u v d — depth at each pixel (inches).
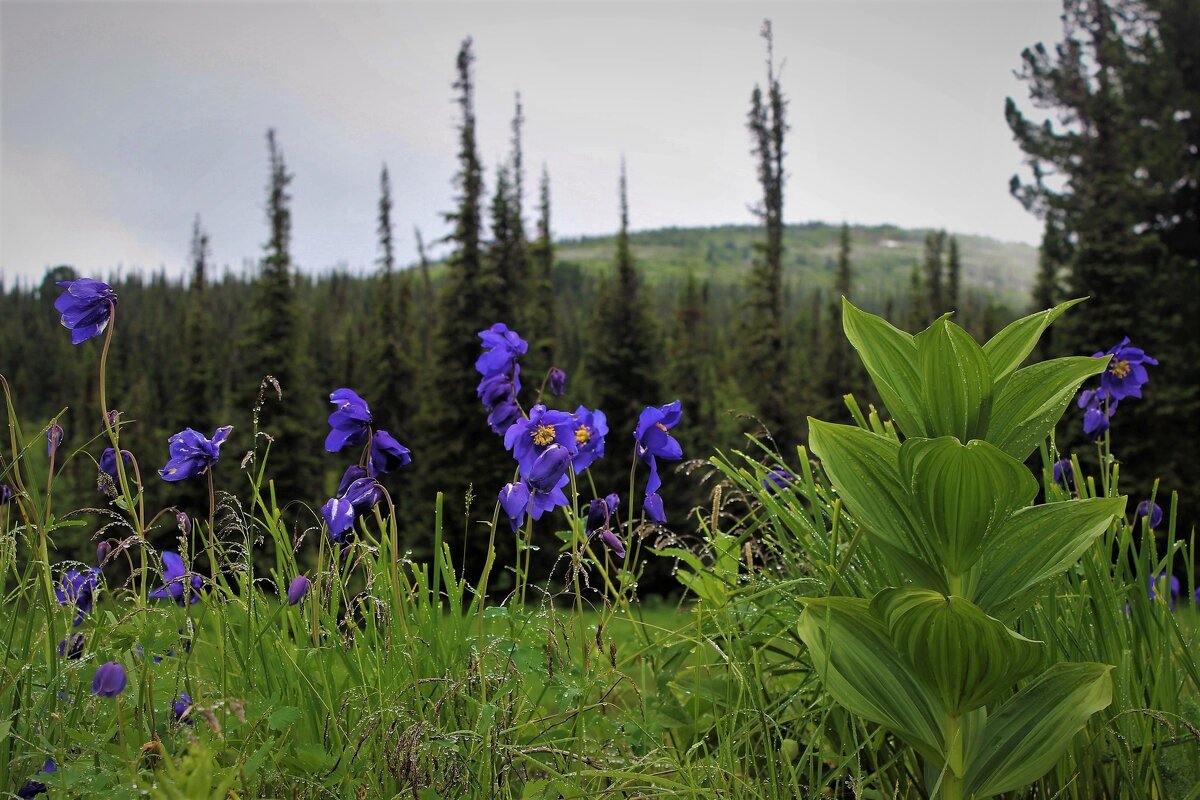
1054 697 85.0
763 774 108.1
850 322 89.4
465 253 1417.3
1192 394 1002.1
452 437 1289.4
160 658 91.5
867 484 87.8
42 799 75.0
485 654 91.4
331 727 93.1
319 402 1678.2
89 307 91.7
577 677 96.7
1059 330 1208.8
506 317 1418.6
